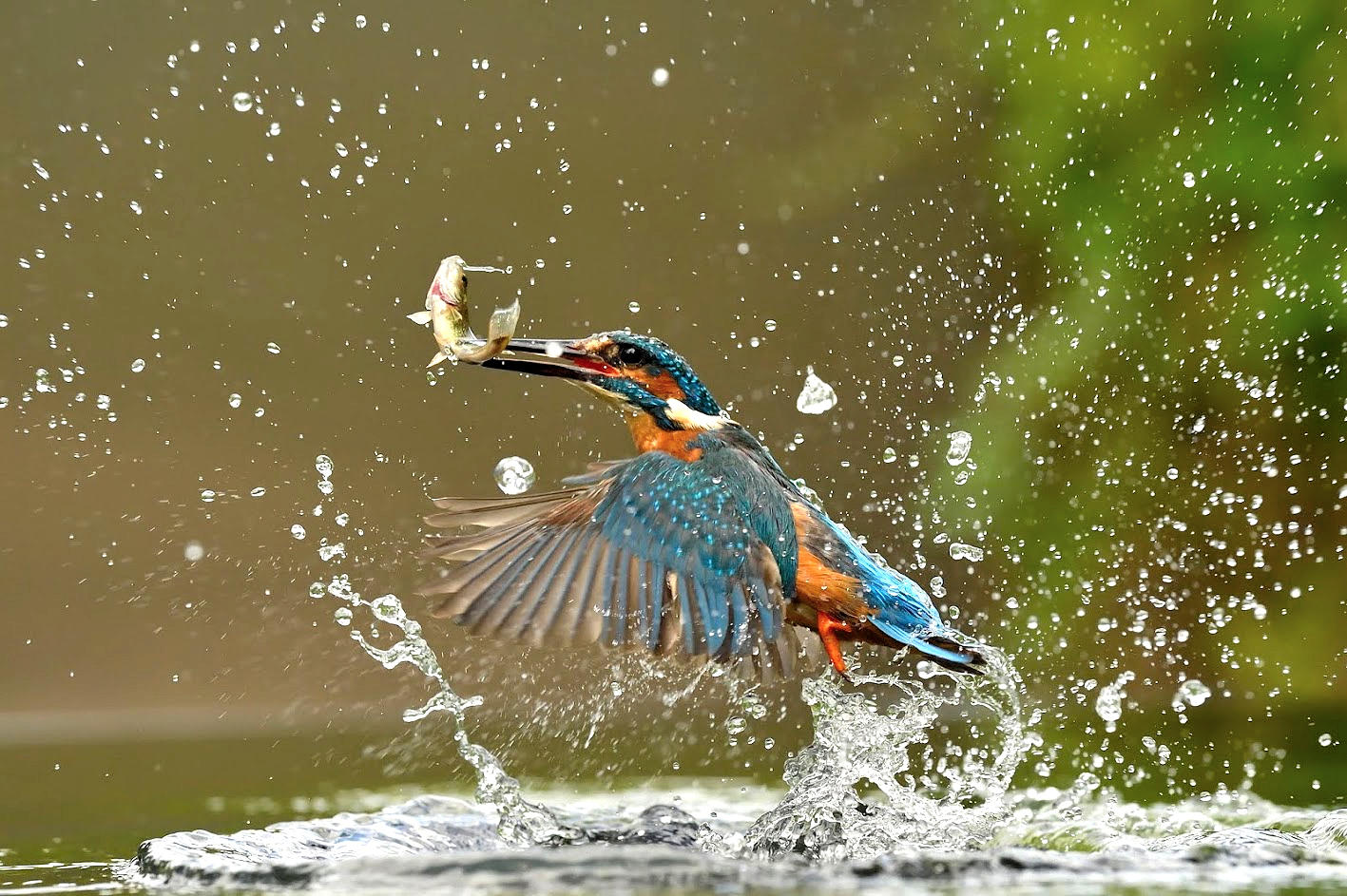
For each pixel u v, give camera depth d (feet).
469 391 55.57
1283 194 46.06
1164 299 47.34
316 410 55.01
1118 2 48.93
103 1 60.49
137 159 58.34
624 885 16.48
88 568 50.78
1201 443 46.70
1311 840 19.54
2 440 52.70
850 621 20.68
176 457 53.36
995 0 52.47
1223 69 47.34
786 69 64.39
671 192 63.87
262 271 57.11
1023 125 50.47
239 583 50.78
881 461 54.80
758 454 21.91
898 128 60.08
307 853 19.76
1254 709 40.19
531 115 63.36
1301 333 45.83
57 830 23.53
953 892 15.75
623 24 65.67
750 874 17.19
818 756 21.83
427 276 59.00
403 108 61.93
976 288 54.29
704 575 19.76
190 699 46.78
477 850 19.76
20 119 58.13
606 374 22.00
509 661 44.37
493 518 19.99
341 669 47.93
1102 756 30.94
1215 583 46.16
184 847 19.51
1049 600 46.03
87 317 55.36
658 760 32.83
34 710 46.60
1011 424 47.73
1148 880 16.47
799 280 60.75
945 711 38.50
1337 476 45.85
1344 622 45.14
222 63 60.49
